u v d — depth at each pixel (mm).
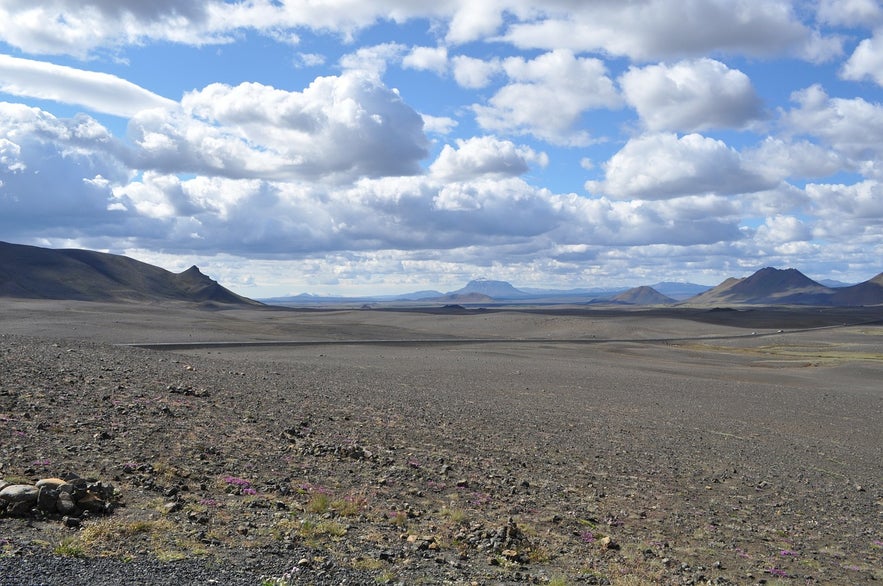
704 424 43688
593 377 72250
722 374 87500
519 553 15023
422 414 35688
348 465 21828
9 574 9234
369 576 11695
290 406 32469
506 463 25797
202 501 15125
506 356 99938
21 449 16531
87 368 34344
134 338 103375
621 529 19078
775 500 24812
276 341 109812
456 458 25422
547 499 21234
